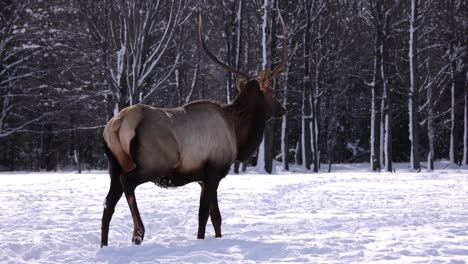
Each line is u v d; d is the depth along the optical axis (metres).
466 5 123.19
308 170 120.06
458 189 51.00
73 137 136.38
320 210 34.03
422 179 67.75
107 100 104.31
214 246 20.91
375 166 119.50
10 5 122.12
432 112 126.31
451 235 23.31
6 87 123.94
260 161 100.31
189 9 109.94
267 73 25.27
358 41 127.56
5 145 136.75
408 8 122.69
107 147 21.72
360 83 147.38
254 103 24.89
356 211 33.44
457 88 142.75
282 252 19.34
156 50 98.31
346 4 122.44
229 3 109.25
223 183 58.47
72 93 112.88
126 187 21.50
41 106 130.88
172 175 22.47
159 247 20.77
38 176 74.81
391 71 129.00
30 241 22.28
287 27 110.56
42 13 121.38
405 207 35.53
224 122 23.64
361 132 162.75
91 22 98.88
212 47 119.56
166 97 124.25
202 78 130.50
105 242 21.62
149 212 31.70
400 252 19.34
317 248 20.00
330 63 123.44
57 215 30.75
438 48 126.56
